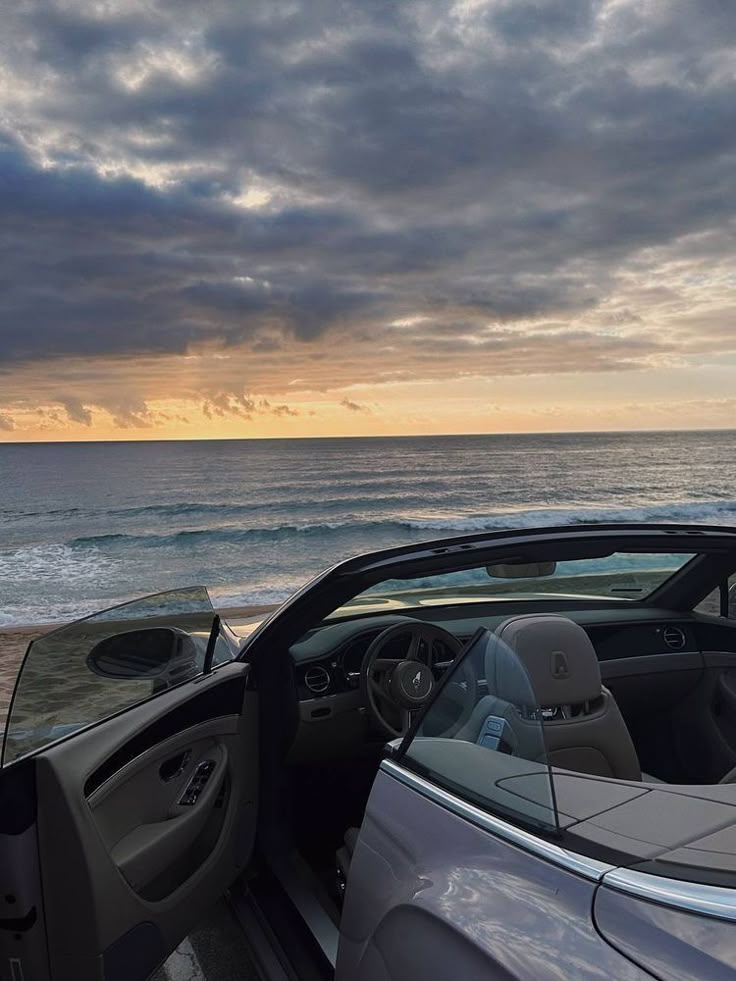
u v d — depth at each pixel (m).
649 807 1.43
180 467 79.38
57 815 1.96
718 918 1.09
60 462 90.88
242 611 18.67
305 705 3.21
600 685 2.24
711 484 62.16
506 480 64.00
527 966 1.19
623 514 41.97
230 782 2.78
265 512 47.16
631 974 1.07
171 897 2.38
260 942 2.62
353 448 112.19
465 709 1.77
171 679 2.59
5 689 8.73
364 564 2.59
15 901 1.95
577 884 1.27
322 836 3.47
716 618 3.58
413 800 1.74
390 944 1.56
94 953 1.98
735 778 1.79
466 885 1.43
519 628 2.19
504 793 1.53
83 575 27.39
